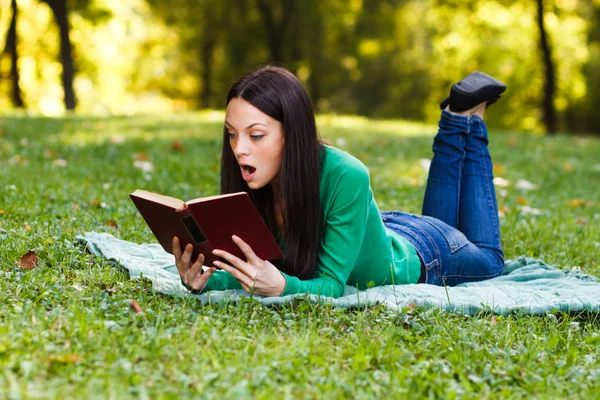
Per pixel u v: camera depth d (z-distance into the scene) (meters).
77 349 3.47
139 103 51.12
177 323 4.02
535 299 4.90
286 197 4.29
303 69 44.31
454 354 3.79
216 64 46.72
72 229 5.89
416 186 10.53
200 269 4.41
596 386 3.59
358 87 50.28
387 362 3.71
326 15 40.81
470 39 38.59
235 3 40.06
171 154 12.38
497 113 46.84
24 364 3.19
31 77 43.47
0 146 12.22
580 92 43.81
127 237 5.99
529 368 3.77
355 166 4.46
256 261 4.25
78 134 14.53
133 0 42.72
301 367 3.53
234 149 4.26
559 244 7.06
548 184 11.92
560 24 38.47
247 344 3.79
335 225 4.48
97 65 43.59
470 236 5.66
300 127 4.23
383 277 4.88
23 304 4.01
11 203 6.82
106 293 4.25
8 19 37.81
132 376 3.26
